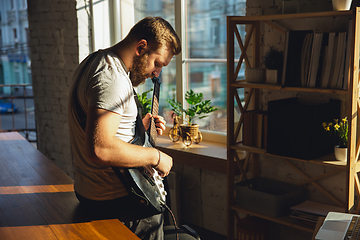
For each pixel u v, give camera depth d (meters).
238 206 2.55
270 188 2.66
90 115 1.29
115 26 3.88
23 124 12.80
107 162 1.31
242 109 2.51
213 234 3.13
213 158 2.82
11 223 1.55
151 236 1.62
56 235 1.44
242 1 2.85
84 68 1.42
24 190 1.94
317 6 2.29
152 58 1.51
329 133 2.11
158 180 1.62
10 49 18.58
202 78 3.27
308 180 2.47
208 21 3.12
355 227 1.43
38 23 4.09
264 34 2.59
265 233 2.54
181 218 3.36
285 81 2.13
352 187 2.00
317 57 1.99
